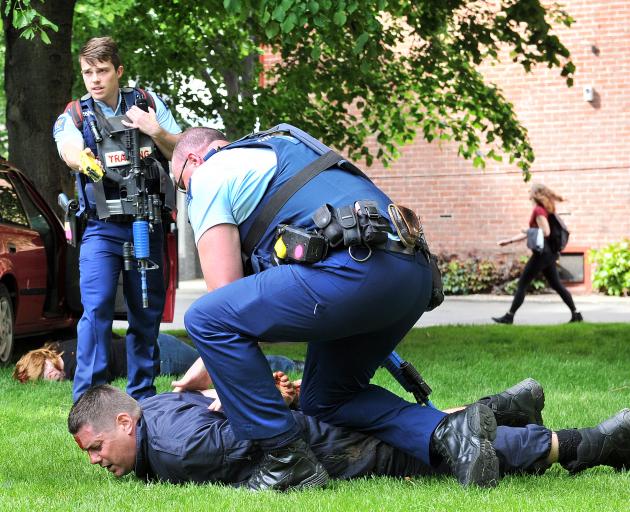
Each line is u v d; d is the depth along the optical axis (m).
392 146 15.57
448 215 22.27
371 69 13.24
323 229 3.97
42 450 5.19
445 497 3.87
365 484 4.20
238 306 4.04
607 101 21.48
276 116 15.01
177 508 3.78
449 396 7.06
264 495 3.99
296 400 5.32
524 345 10.84
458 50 14.05
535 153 21.83
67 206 6.37
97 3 16.44
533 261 14.48
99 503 3.93
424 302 4.21
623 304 19.50
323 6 9.23
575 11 21.55
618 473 4.38
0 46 18.86
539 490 4.02
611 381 7.84
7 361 9.27
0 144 28.56
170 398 4.48
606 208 21.58
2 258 9.16
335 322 4.01
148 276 6.32
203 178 4.17
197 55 15.75
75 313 10.45
